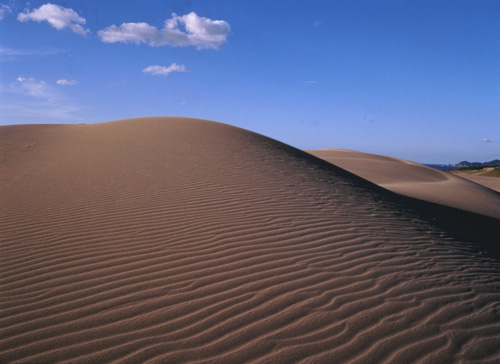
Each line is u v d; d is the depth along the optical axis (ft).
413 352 8.41
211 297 10.75
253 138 50.24
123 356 8.26
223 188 24.68
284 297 10.75
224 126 55.98
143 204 21.09
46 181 28.60
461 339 8.91
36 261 13.62
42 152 41.50
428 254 15.35
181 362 8.04
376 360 8.14
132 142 42.80
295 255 13.84
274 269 12.60
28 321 9.65
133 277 12.07
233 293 10.98
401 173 99.19
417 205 36.06
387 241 16.37
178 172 29.30
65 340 8.84
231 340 8.80
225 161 34.14
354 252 14.46
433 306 10.43
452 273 13.24
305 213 19.76
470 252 17.26
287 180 29.09
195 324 9.45
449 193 64.64
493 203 61.21
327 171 39.22
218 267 12.75
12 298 10.88
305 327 9.30
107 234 16.30
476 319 9.84
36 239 16.05
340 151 150.10
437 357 8.24
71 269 12.81
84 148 41.65
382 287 11.51
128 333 9.10
